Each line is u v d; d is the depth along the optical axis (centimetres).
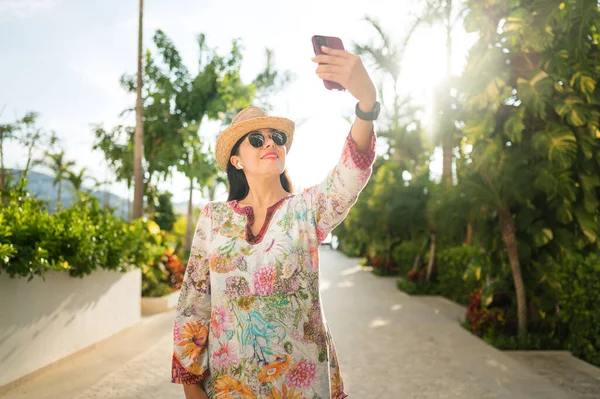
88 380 632
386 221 1930
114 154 2197
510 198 793
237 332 199
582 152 776
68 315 722
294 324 197
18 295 601
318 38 180
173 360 210
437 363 724
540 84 758
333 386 208
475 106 835
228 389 200
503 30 781
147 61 2252
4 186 762
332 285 1841
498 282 905
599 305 693
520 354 772
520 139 779
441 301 1419
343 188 192
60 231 691
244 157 218
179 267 1339
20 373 605
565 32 750
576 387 607
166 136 2220
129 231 992
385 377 656
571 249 791
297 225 202
